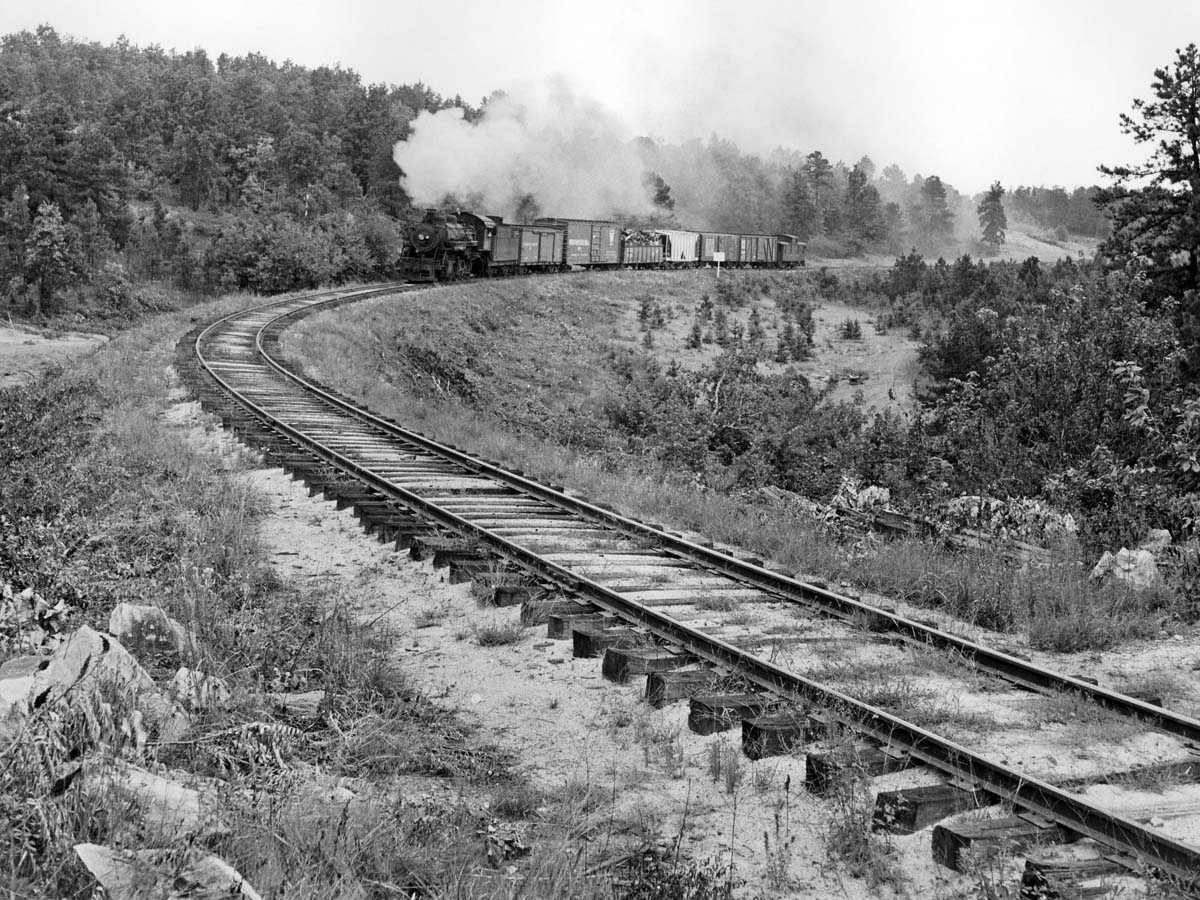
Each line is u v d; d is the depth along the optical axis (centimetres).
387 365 3491
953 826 552
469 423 2183
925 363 4503
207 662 740
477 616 962
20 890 398
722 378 2830
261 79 16325
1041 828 557
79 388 2084
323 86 15875
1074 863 518
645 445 2300
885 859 549
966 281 7069
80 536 1016
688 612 959
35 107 10000
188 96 12769
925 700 753
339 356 3198
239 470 1571
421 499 1315
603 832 579
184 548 1036
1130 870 520
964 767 621
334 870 476
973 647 841
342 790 575
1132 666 886
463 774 646
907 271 7994
